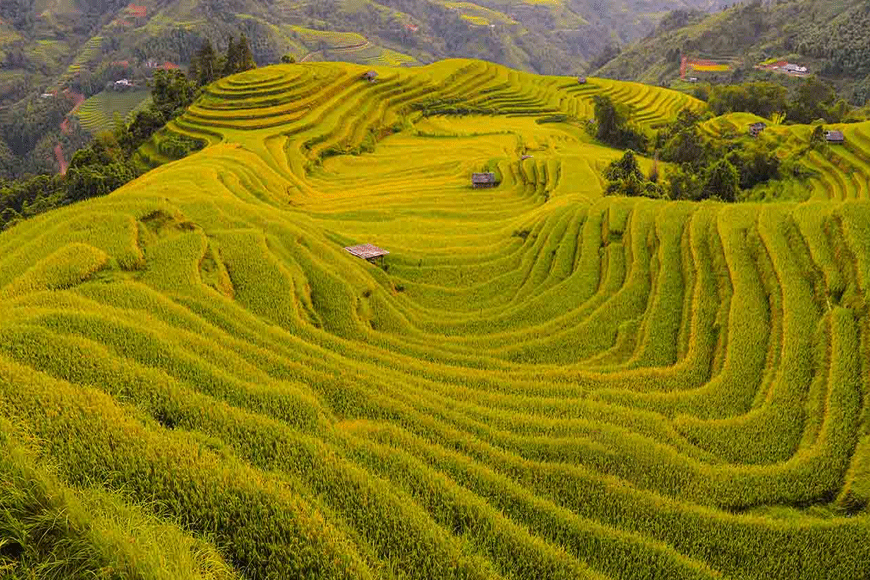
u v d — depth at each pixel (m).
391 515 11.26
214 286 21.09
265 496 10.66
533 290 28.28
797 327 19.59
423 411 15.84
